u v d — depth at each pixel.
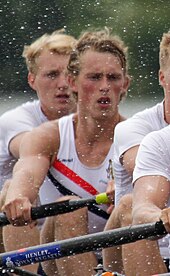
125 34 54.78
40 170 23.62
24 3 54.69
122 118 24.41
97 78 23.67
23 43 54.97
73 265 22.08
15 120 27.14
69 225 22.53
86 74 23.72
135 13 54.97
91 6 55.16
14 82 54.22
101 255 23.92
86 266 22.03
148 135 20.84
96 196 23.20
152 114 23.16
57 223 22.61
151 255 20.50
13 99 53.72
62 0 55.12
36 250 19.64
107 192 23.27
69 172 24.16
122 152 23.03
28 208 22.59
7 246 23.89
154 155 20.52
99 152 23.98
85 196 24.19
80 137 23.98
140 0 55.00
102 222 24.06
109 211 23.41
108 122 23.89
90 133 23.86
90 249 19.31
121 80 23.89
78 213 22.67
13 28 54.81
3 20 54.62
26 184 23.17
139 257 20.56
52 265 23.95
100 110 23.62
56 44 27.52
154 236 18.80
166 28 55.16
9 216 22.75
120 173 23.33
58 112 27.48
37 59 27.80
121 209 21.36
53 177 24.36
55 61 27.48
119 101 24.12
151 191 20.17
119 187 23.38
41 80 27.62
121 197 22.14
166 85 22.36
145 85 51.84
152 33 54.41
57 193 24.52
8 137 27.06
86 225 22.88
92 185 24.08
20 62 54.22
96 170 24.02
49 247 19.55
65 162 24.16
